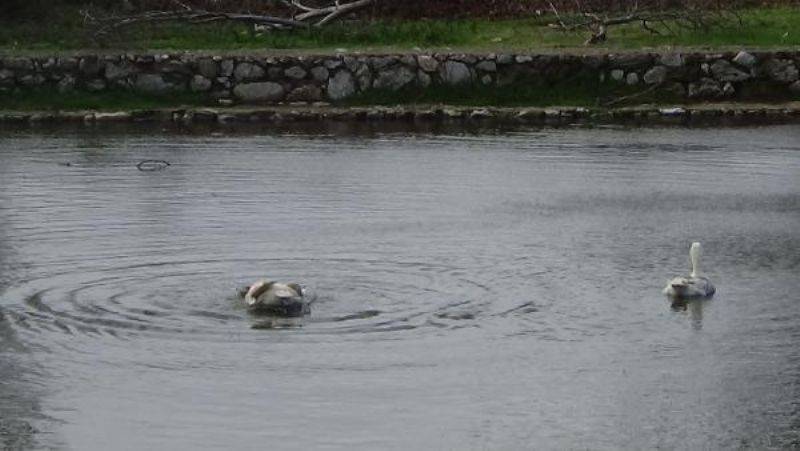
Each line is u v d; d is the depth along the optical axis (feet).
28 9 186.70
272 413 64.80
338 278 88.07
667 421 64.18
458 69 170.09
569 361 72.28
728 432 62.90
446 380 69.26
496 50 173.58
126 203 112.88
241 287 84.12
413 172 128.88
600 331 77.51
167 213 108.78
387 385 68.49
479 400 66.64
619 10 189.67
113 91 168.66
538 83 170.50
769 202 115.65
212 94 169.37
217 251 95.20
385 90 169.78
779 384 69.05
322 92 169.48
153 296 83.41
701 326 78.48
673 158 137.69
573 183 123.95
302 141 148.25
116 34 176.35
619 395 67.46
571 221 107.14
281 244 97.55
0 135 152.87
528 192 119.44
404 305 81.97
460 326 77.97
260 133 154.81
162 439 61.82
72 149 142.31
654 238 101.14
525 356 73.00
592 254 95.66
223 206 111.75
